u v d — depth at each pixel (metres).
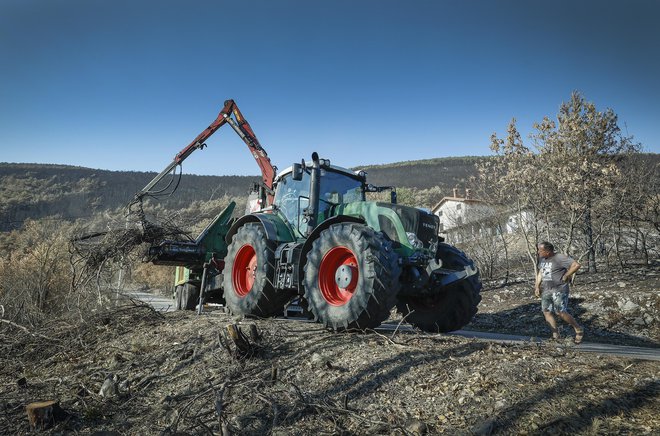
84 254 7.39
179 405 3.44
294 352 4.07
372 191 6.86
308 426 2.91
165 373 4.18
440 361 3.59
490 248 14.21
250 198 8.38
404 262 5.14
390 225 5.30
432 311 6.00
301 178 6.05
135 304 6.53
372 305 4.46
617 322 7.66
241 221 6.91
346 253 5.01
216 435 2.90
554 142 10.70
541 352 3.82
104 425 3.49
